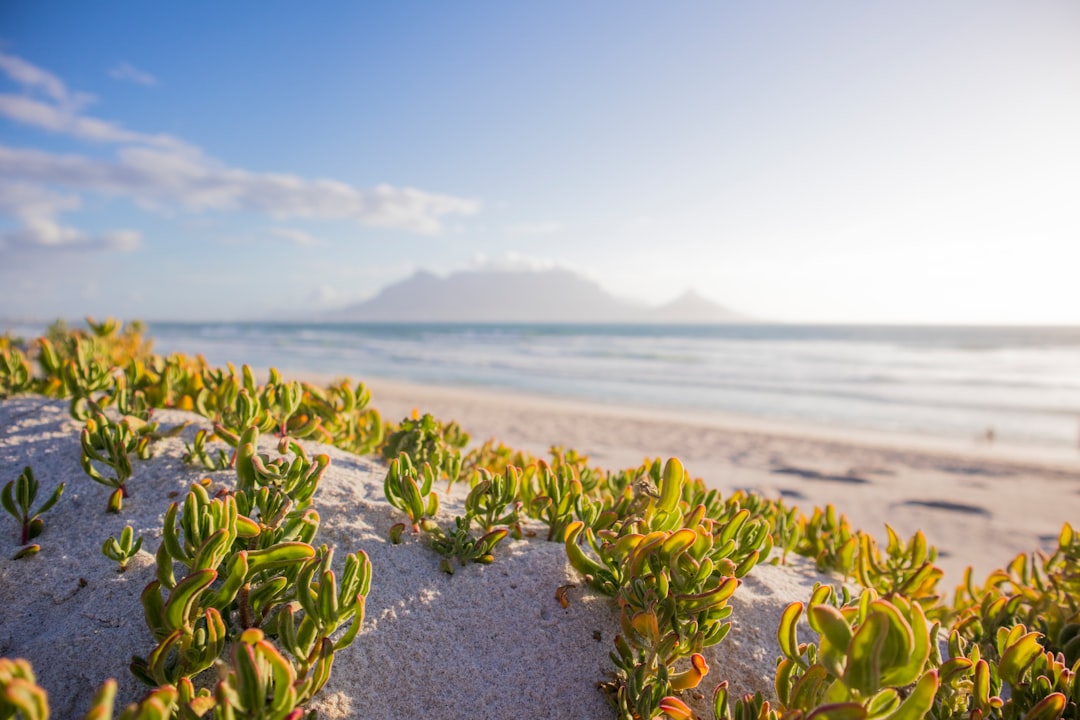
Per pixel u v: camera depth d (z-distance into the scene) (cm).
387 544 229
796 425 1389
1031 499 737
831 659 137
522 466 394
